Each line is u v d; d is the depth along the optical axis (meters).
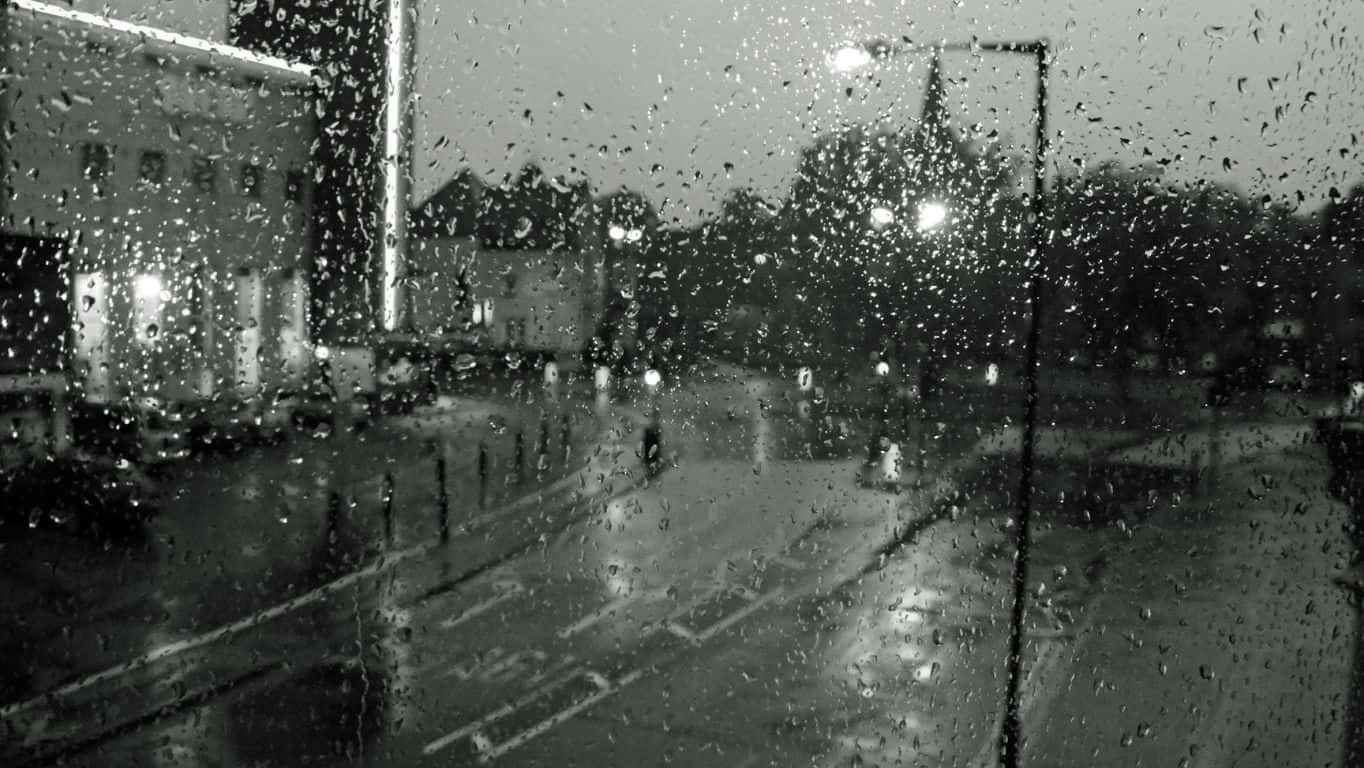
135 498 6.94
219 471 7.47
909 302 8.81
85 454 6.77
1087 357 9.17
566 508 8.96
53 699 4.47
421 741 4.04
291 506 7.82
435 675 4.84
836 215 8.19
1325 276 7.95
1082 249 7.82
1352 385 9.24
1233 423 9.29
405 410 9.75
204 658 5.06
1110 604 5.88
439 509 8.65
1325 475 8.87
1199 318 8.75
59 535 6.87
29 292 6.00
